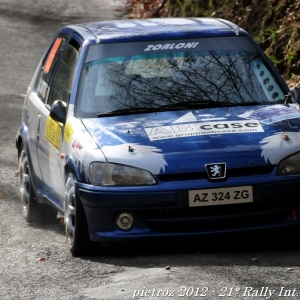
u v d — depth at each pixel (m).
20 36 75.00
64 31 29.41
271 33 51.31
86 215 22.31
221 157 21.80
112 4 88.94
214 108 24.42
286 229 22.09
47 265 22.36
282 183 21.75
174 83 25.06
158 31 26.61
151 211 21.75
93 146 22.58
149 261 21.80
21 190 30.41
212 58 25.86
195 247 23.06
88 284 20.22
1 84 58.94
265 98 25.16
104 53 25.73
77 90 25.16
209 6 66.94
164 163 21.69
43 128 27.12
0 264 23.03
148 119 23.67
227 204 21.59
